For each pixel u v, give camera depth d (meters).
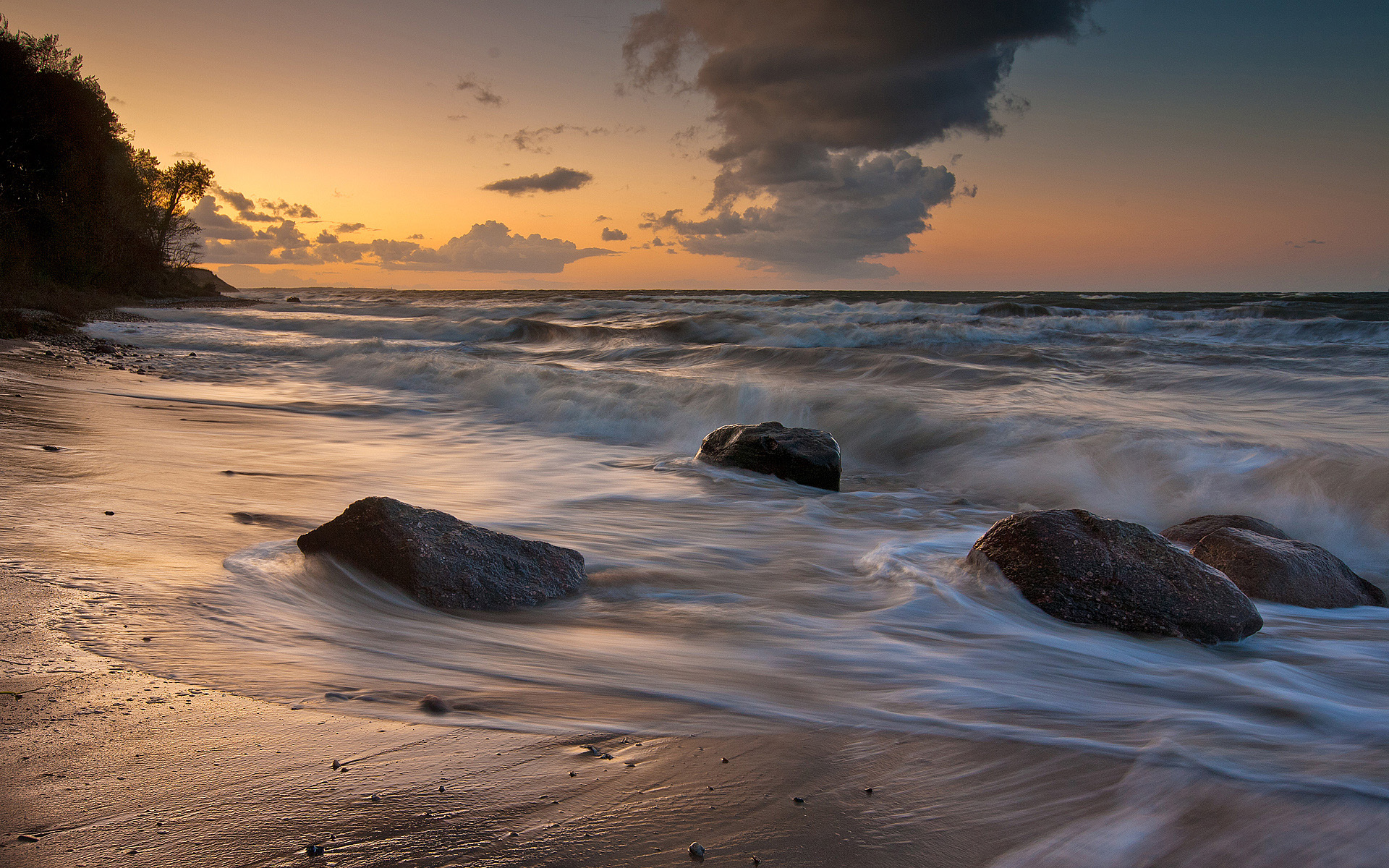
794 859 1.90
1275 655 4.21
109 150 39.00
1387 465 7.90
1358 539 6.93
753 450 8.91
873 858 1.93
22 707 2.35
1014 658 3.86
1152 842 2.07
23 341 16.20
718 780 2.27
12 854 1.67
